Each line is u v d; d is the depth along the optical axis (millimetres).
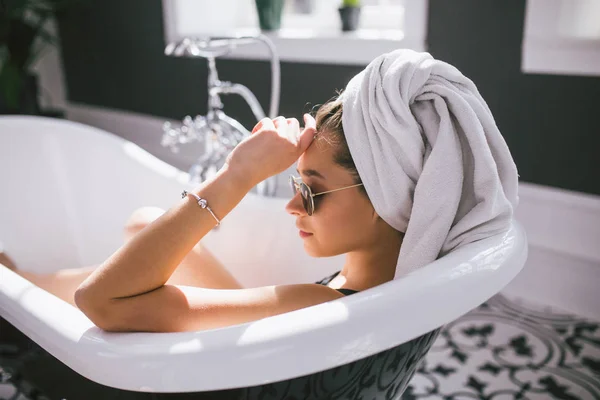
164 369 636
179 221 772
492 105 2031
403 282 737
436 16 2072
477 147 812
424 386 1594
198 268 1183
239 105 2904
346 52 2334
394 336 685
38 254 2150
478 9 1965
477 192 833
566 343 1788
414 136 810
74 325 748
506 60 1950
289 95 2650
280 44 2584
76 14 3721
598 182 1857
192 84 3111
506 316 1961
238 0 3086
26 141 2148
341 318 664
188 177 1774
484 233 866
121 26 3426
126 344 672
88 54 3756
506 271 819
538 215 2027
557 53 1810
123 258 743
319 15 2742
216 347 637
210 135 1679
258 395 720
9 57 3332
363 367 757
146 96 3447
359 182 855
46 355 1091
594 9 1703
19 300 835
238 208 1571
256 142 836
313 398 751
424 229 831
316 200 879
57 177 2166
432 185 809
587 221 1914
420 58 842
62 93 4062
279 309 787
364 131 826
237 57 2811
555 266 2012
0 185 2104
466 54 2037
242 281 1582
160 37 3188
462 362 1701
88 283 739
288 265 1496
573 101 1839
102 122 3814
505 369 1661
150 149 3512
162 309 736
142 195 1928
